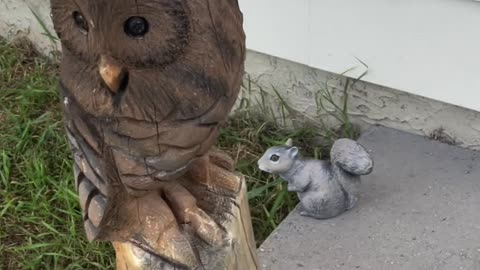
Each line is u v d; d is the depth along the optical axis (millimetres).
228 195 1771
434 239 2471
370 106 2830
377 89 2779
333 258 2465
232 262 1722
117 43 1389
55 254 2668
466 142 2742
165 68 1453
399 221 2535
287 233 2555
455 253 2422
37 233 2801
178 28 1397
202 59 1467
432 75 2607
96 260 2676
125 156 1536
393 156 2736
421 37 2559
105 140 1526
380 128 2844
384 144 2779
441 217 2527
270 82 2963
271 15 2758
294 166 2551
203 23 1442
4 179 2932
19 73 3439
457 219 2516
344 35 2676
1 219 2840
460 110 2689
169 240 1660
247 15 2799
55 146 3043
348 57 2711
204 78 1482
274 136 2975
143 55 1409
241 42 1545
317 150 2865
